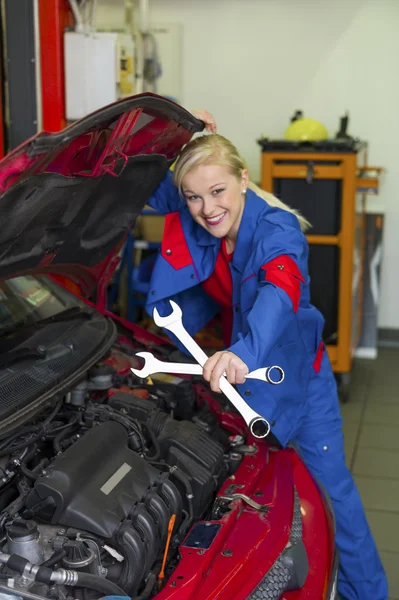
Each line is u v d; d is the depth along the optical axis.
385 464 3.86
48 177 1.62
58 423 1.92
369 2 5.51
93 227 2.13
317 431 2.44
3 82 3.73
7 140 3.79
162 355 2.59
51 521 1.57
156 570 1.64
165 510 1.67
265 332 1.76
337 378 4.94
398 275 5.92
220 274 2.39
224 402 2.41
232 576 1.58
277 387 2.21
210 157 2.03
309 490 2.09
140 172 2.12
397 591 2.75
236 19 5.73
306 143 4.50
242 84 5.84
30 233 1.79
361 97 5.68
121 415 1.96
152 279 2.40
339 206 4.58
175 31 5.78
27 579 1.38
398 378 5.24
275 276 1.91
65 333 2.16
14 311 2.20
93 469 1.67
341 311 4.69
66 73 3.76
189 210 2.18
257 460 2.08
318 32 5.64
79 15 3.73
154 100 1.74
